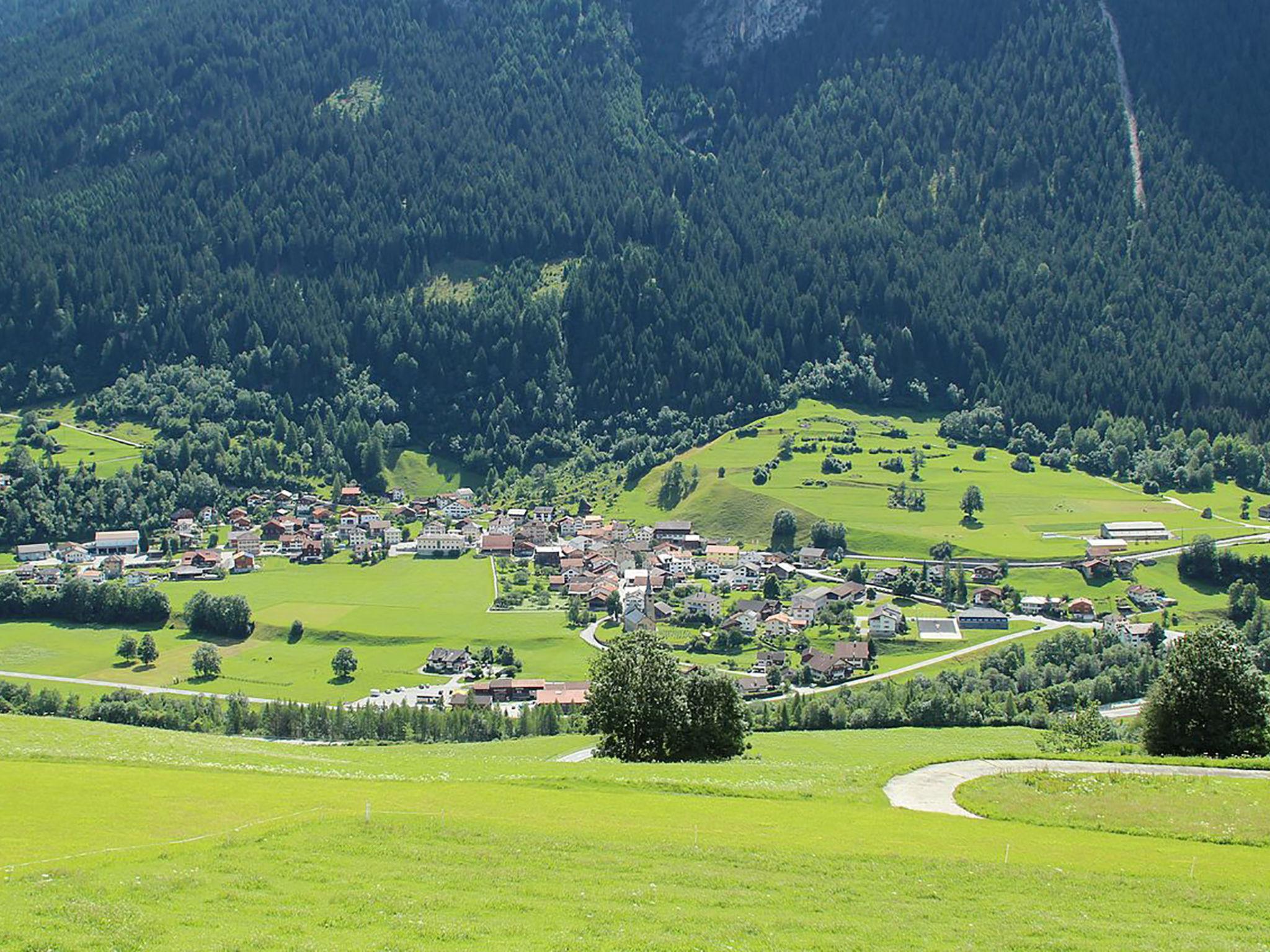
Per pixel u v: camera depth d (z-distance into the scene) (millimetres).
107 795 71188
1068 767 89438
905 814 74125
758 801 77125
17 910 47031
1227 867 63000
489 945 45781
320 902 50906
